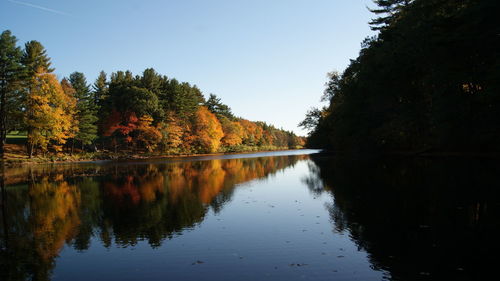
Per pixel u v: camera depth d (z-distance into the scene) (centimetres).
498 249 738
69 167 3891
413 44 2736
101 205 1486
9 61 4350
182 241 908
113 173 3047
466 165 2216
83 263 768
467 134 2623
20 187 2161
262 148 13175
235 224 1076
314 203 1378
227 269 695
